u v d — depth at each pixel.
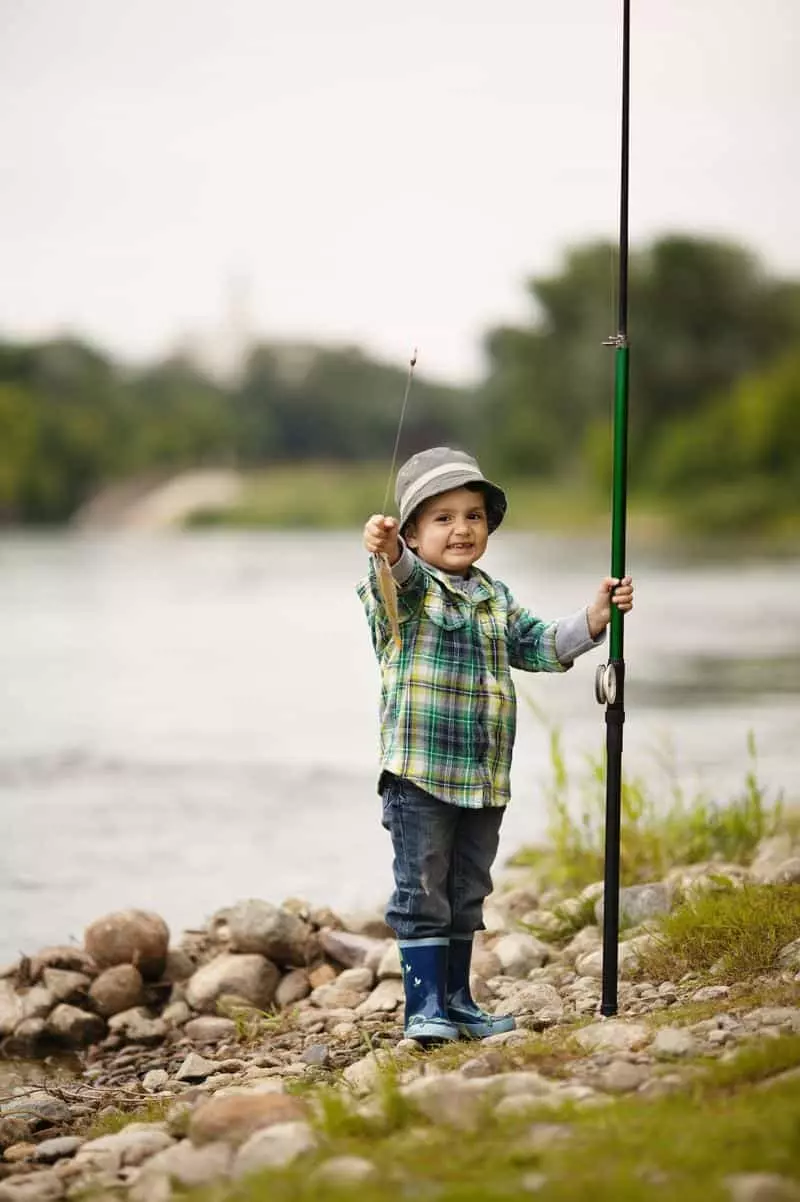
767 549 68.56
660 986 7.15
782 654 26.62
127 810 14.30
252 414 156.62
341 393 158.75
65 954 8.71
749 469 96.56
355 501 131.00
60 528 132.62
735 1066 4.99
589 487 110.50
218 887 11.38
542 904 9.78
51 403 142.88
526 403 124.06
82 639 32.62
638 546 73.94
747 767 15.38
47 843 12.87
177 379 156.88
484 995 7.77
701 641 28.97
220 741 18.42
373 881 11.53
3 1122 6.22
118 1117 6.25
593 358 117.44
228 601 43.72
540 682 23.23
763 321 112.31
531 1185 4.09
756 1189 3.84
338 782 15.75
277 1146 4.67
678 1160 4.20
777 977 6.75
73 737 18.80
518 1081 5.12
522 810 13.76
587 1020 6.58
